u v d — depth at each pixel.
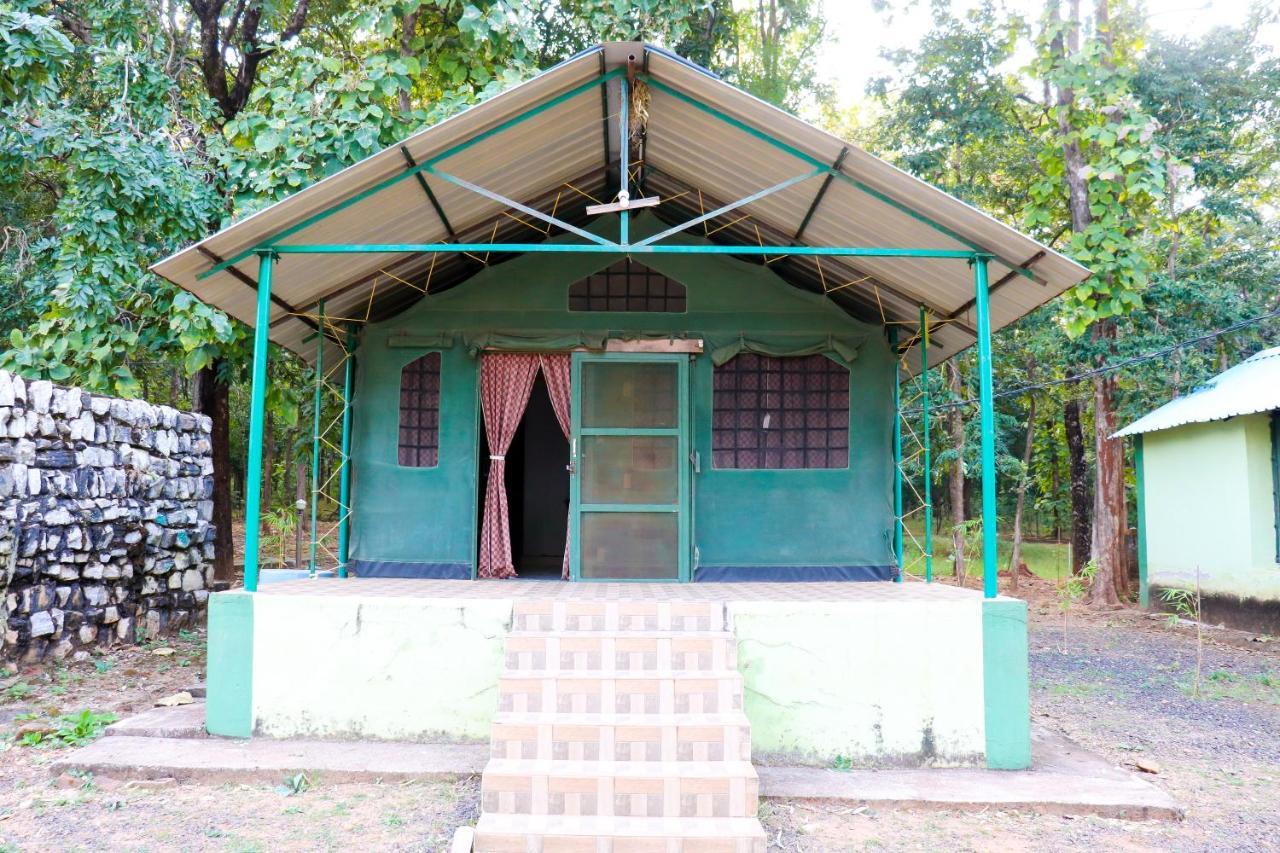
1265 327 13.86
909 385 14.89
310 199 5.18
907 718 4.89
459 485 7.38
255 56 12.58
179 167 9.45
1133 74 11.28
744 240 7.32
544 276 7.48
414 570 7.31
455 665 5.06
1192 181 13.26
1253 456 10.59
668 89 5.29
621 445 7.34
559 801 3.98
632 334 7.40
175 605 9.20
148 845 3.79
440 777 4.55
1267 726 6.25
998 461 15.45
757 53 15.52
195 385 13.03
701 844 3.76
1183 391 12.84
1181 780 4.96
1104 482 13.38
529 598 5.21
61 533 7.40
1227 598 10.98
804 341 7.46
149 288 9.73
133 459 8.51
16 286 11.44
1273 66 12.66
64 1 10.78
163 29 11.76
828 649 4.94
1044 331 13.92
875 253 5.21
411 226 6.23
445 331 7.47
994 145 15.30
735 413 7.45
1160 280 12.59
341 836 3.90
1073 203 12.69
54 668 7.11
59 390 7.43
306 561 15.48
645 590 6.44
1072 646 9.84
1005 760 4.88
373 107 8.67
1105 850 3.88
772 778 4.64
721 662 4.73
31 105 7.41
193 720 5.37
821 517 7.35
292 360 12.45
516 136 5.56
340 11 13.05
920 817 4.25
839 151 5.04
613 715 4.44
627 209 5.25
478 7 9.77
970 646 4.95
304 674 5.10
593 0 10.53
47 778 4.61
